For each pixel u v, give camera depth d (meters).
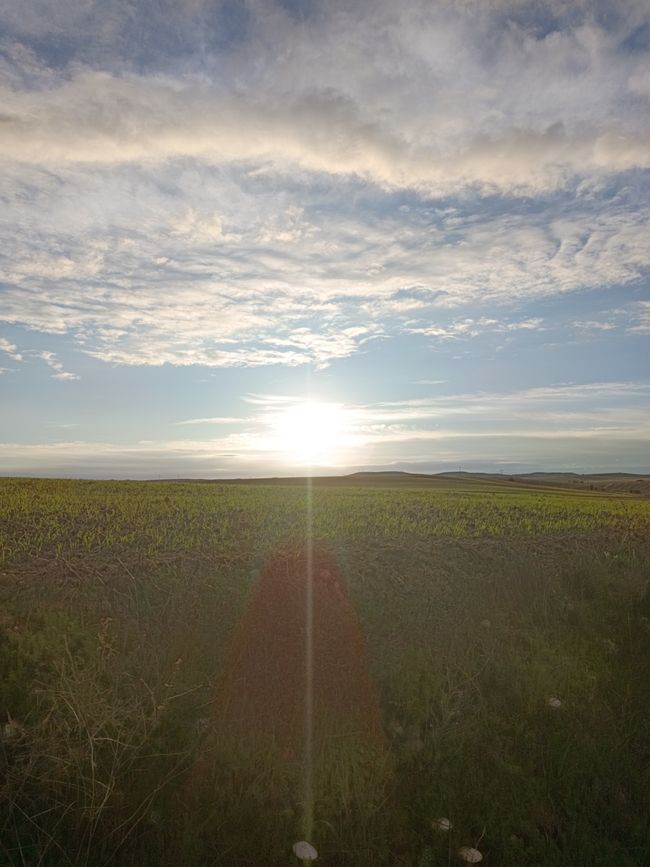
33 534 4.12
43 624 2.44
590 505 9.22
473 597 3.33
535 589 3.51
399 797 1.87
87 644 2.30
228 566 3.37
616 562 4.34
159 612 2.68
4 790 1.60
